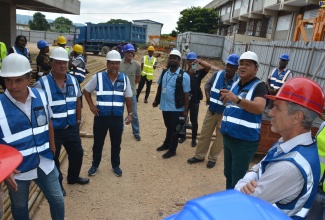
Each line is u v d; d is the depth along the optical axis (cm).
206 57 2805
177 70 490
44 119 250
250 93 299
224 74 461
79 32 2645
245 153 314
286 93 153
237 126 309
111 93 408
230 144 322
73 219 334
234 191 82
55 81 332
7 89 231
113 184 421
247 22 3077
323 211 189
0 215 195
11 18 1369
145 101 963
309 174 138
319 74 996
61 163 473
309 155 142
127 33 2362
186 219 71
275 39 2430
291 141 150
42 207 355
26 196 253
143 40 2558
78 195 384
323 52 989
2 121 226
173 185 431
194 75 555
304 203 142
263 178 147
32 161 242
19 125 232
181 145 596
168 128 542
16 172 221
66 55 328
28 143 237
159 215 353
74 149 375
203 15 4147
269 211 76
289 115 151
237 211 71
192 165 504
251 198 81
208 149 541
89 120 718
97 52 2611
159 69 2033
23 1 1370
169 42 3459
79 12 1692
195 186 433
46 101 256
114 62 398
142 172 465
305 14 1994
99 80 405
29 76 234
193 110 566
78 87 365
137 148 565
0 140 229
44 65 683
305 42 1123
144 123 737
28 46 2939
